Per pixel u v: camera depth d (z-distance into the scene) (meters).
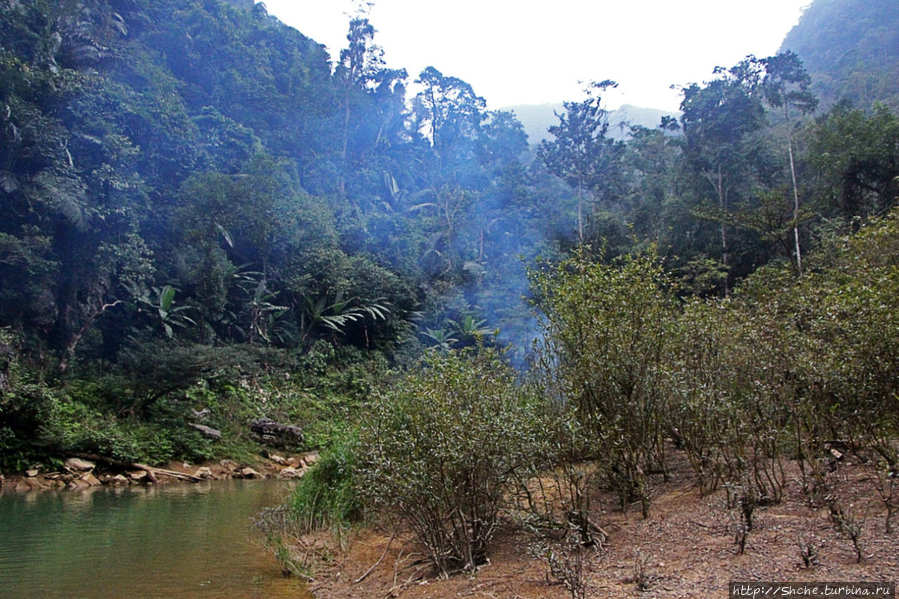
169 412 17.72
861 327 4.85
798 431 4.80
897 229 8.05
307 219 29.34
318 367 25.31
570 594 3.54
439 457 4.41
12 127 18.91
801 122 29.25
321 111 42.62
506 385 5.27
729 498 4.61
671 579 3.50
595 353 5.23
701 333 5.73
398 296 30.62
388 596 4.43
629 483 5.28
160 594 4.96
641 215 31.27
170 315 22.44
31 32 22.27
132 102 26.28
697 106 26.97
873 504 4.34
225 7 42.03
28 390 13.78
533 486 6.15
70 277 20.27
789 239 21.19
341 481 7.15
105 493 12.16
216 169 28.56
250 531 7.84
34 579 5.45
